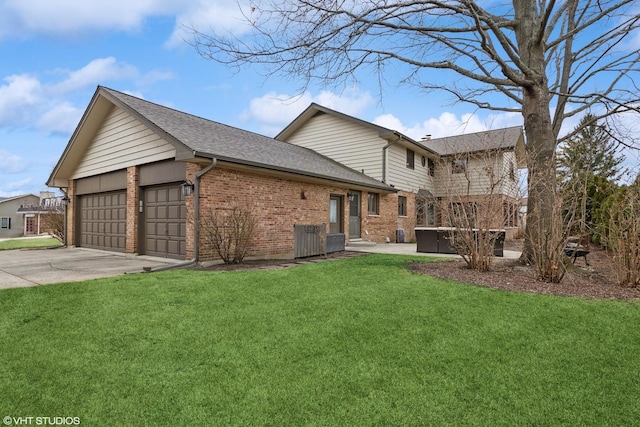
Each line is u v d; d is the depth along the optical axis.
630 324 3.99
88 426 2.23
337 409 2.43
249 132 14.04
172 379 2.79
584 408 2.46
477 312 4.39
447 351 3.31
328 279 6.25
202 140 9.02
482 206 7.19
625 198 6.62
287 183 10.82
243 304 4.68
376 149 16.19
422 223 18.42
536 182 6.84
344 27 6.06
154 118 9.23
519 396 2.60
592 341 3.55
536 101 7.19
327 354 3.24
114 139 11.06
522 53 7.50
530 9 7.49
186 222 8.60
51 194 40.81
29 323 3.89
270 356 3.19
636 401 2.54
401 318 4.17
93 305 4.54
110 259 9.56
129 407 2.42
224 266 8.05
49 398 2.51
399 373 2.91
